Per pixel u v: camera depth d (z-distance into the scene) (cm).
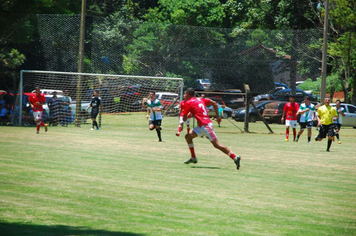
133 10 16662
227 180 3209
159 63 11988
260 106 11731
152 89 11675
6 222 1994
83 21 9144
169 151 5006
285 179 3331
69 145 5325
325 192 2866
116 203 2416
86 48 11775
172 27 12056
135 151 4916
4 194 2559
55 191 2672
